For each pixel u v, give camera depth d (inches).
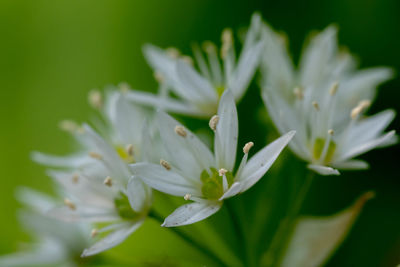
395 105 7.2
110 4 7.7
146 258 6.5
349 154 6.2
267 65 6.8
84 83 7.7
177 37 7.6
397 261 6.9
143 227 7.3
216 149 6.0
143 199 6.0
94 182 6.2
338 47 7.3
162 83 6.7
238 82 6.5
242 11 7.4
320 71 6.8
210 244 6.4
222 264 6.3
